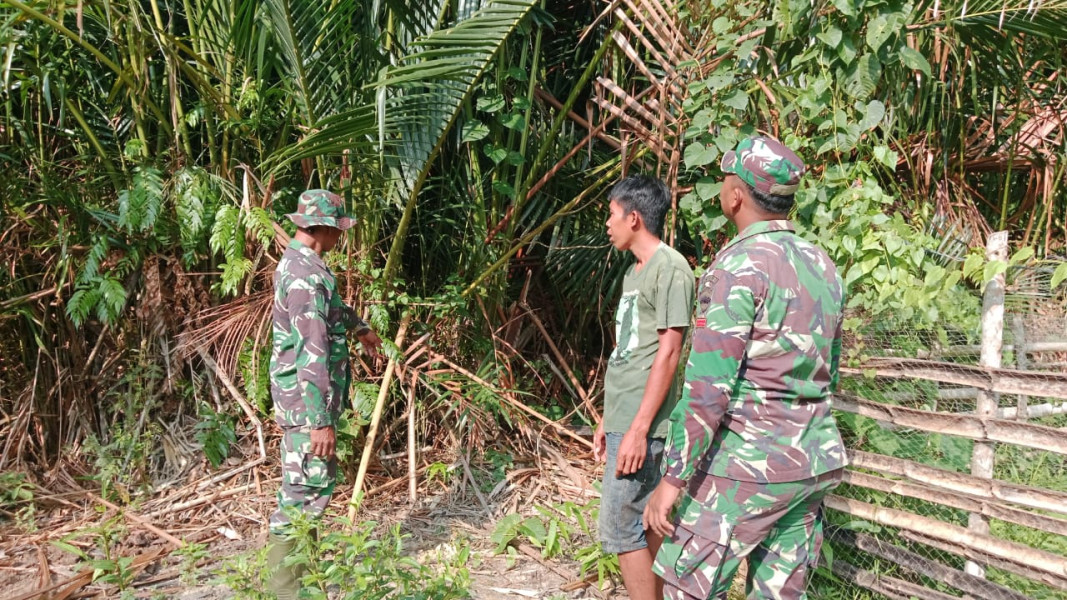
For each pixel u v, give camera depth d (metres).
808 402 1.94
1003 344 2.63
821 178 3.04
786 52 3.22
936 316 2.64
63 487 3.86
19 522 3.53
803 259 1.95
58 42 3.99
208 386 4.19
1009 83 4.33
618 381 2.52
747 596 2.14
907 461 2.60
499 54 3.78
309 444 2.81
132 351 4.12
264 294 4.01
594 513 3.65
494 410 4.38
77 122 4.13
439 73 3.44
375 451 4.12
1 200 3.88
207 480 3.89
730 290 1.87
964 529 2.46
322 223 2.79
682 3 3.32
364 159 3.91
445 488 4.00
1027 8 3.08
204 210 3.81
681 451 1.91
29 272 4.07
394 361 3.88
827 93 2.99
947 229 3.82
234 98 4.08
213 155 4.05
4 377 4.03
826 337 1.94
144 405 4.02
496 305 4.58
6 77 3.37
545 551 3.34
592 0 4.30
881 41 2.82
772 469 1.90
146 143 3.98
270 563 2.80
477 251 4.37
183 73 4.22
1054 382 2.27
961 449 2.80
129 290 4.07
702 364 1.88
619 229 2.53
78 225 4.00
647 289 2.44
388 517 3.70
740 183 2.00
